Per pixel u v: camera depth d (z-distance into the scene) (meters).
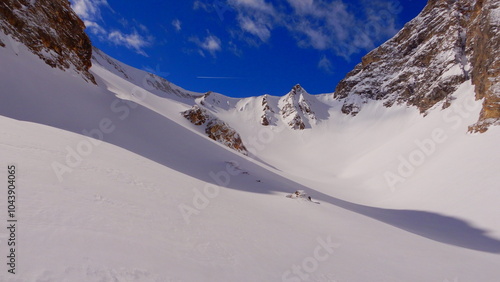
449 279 11.25
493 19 53.12
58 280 3.93
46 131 13.59
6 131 10.63
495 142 38.03
